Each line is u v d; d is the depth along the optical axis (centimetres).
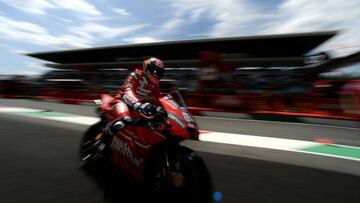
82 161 343
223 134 566
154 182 265
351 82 768
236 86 1070
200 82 1089
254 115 842
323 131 621
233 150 429
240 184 290
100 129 346
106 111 325
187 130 239
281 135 566
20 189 270
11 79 1662
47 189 271
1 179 294
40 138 490
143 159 261
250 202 249
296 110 833
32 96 1612
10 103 1197
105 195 261
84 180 297
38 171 321
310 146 466
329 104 788
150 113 240
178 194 244
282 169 340
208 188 229
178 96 294
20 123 641
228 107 907
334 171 336
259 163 362
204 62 1084
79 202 245
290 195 265
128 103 272
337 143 497
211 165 350
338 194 270
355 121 699
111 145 302
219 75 1080
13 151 402
